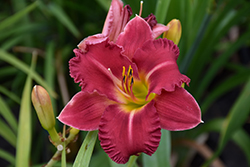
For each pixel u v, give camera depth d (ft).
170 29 1.80
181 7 2.07
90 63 1.75
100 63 1.75
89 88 1.74
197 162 3.37
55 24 3.19
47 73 2.64
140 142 1.67
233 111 2.23
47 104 1.73
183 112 1.68
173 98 1.69
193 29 2.33
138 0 2.03
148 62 1.75
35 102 1.73
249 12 2.40
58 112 3.40
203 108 2.76
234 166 3.40
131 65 1.76
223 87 2.62
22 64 2.34
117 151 1.68
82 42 1.73
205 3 2.26
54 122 1.77
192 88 2.66
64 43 3.18
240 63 3.88
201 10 2.28
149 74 1.75
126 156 1.68
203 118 3.77
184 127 1.68
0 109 2.31
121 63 1.76
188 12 2.14
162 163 1.98
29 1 3.25
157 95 1.72
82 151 1.74
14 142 2.35
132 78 1.75
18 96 3.42
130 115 1.72
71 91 3.32
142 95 1.85
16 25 3.23
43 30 3.17
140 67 1.77
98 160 2.44
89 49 1.74
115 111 1.73
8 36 3.27
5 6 3.69
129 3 2.06
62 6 2.99
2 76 3.44
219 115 3.76
